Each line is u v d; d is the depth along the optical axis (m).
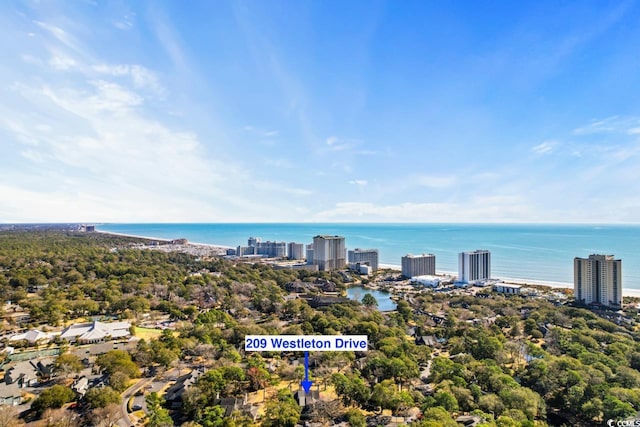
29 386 108.56
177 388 105.12
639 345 145.25
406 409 95.44
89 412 91.56
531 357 135.00
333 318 180.75
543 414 98.06
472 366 118.50
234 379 107.50
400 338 157.00
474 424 84.94
